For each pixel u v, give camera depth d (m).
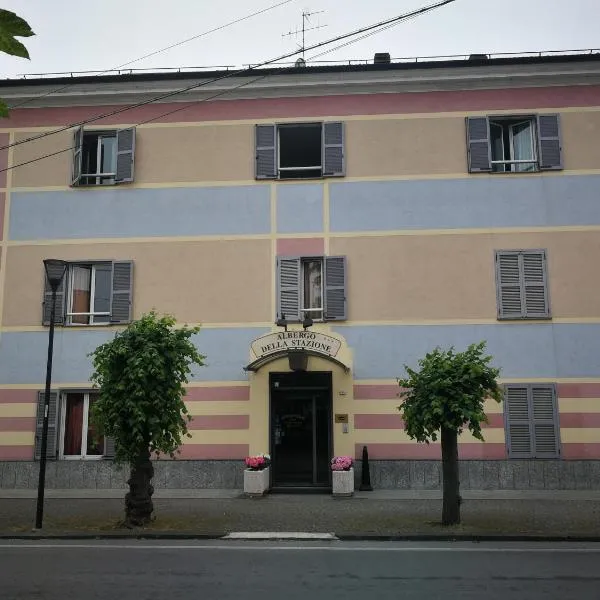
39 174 17.48
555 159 16.67
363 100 17.23
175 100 17.52
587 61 16.66
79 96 17.56
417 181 16.81
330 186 16.94
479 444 15.78
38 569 8.23
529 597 6.77
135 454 11.40
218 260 16.86
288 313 16.53
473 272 16.41
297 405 16.20
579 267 16.28
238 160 17.22
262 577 7.73
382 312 16.38
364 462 15.44
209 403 16.28
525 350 16.03
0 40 2.05
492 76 16.84
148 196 17.20
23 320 16.89
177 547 9.74
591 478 15.51
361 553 9.21
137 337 11.54
